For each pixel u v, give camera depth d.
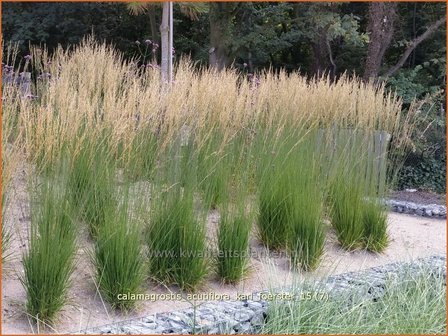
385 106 5.83
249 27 13.43
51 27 14.69
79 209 3.84
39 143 3.55
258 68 14.97
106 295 3.68
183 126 4.34
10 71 5.11
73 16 14.51
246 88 5.38
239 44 12.76
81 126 4.19
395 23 13.64
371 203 5.37
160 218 4.00
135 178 4.01
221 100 4.96
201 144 4.26
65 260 3.47
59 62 6.41
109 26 14.91
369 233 5.34
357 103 5.91
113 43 14.75
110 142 3.98
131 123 4.05
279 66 15.51
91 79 5.44
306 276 4.27
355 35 12.31
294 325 3.62
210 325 3.49
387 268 4.79
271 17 13.32
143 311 3.73
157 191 4.02
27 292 3.43
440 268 4.79
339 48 14.96
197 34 15.00
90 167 4.05
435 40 13.91
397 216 7.48
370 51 11.77
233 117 5.04
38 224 3.46
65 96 4.21
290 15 14.47
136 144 4.10
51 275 3.38
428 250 5.71
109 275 3.67
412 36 14.41
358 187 5.26
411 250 5.62
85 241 4.15
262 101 5.38
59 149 3.55
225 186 4.37
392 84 12.16
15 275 3.80
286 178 4.85
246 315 3.67
